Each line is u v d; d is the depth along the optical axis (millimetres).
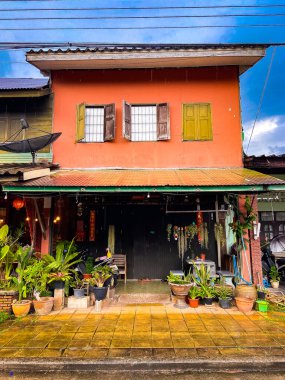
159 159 10711
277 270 11195
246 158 10492
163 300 9102
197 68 11039
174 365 5336
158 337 6312
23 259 8305
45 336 6387
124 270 11328
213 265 10219
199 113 10883
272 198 13109
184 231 11500
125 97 11023
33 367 5348
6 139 10930
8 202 10992
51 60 10359
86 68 11055
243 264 9555
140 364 5352
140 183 8211
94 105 10992
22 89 10438
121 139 10828
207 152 10711
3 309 7762
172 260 11859
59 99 11086
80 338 6277
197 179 8750
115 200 10898
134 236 12000
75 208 11883
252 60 10484
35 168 9211
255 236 9688
